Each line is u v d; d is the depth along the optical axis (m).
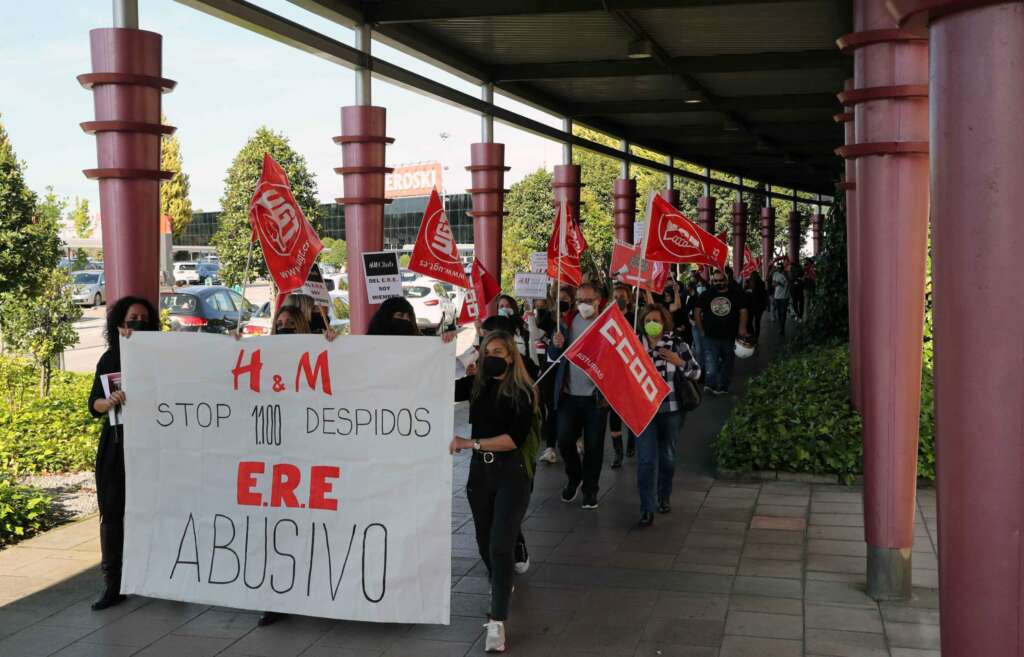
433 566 5.56
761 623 5.76
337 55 10.18
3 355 13.76
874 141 5.79
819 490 9.16
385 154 10.87
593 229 39.50
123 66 6.65
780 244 67.19
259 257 27.66
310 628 5.81
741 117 22.69
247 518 5.85
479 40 13.20
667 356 8.24
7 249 14.30
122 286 6.87
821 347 15.35
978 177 2.48
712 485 9.44
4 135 16.95
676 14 12.27
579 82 16.95
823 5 11.88
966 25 2.49
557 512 8.50
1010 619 2.52
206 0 8.04
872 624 5.70
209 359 5.91
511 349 5.60
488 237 14.60
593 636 5.62
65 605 6.20
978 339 2.51
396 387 5.60
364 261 9.25
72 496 9.05
